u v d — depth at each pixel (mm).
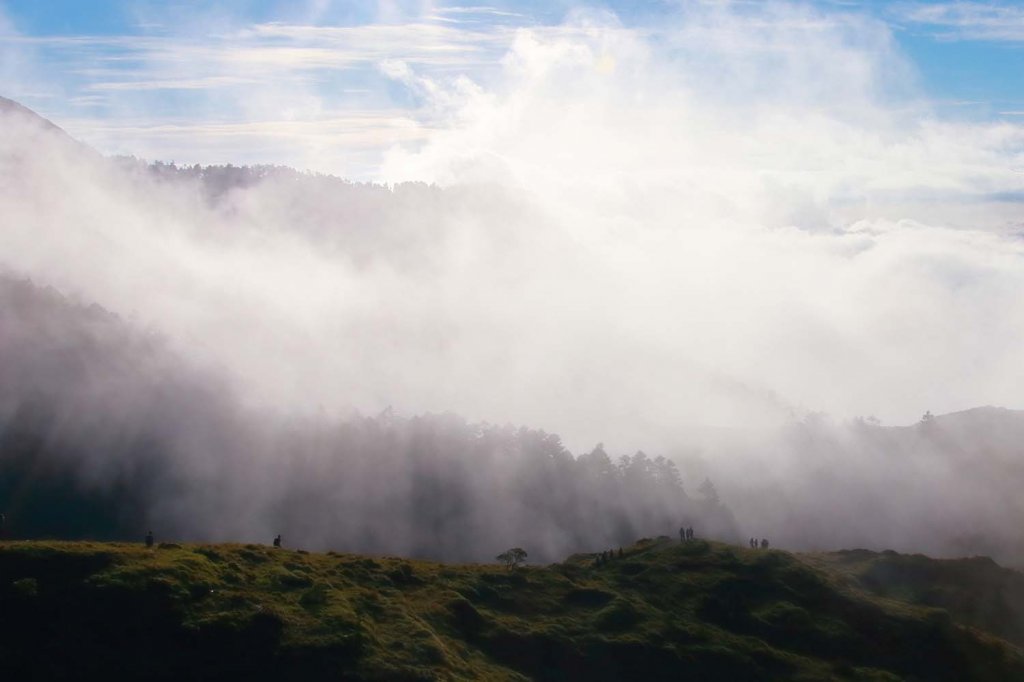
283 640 74375
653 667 87312
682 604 100562
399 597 88438
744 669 89000
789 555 114875
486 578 99250
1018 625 110062
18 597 73812
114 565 78625
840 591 106750
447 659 77250
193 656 71812
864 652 96062
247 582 82438
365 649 74938
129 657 71188
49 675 69438
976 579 117375
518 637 86625
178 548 86125
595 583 103312
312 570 89188
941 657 96812
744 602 102625
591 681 84625
